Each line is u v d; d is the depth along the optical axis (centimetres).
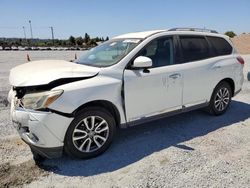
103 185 326
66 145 371
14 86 375
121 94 405
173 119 554
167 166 365
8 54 3039
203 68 508
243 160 379
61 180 338
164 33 473
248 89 863
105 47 491
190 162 375
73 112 360
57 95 348
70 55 2886
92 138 389
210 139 454
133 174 348
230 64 564
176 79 466
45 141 352
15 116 368
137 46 434
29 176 347
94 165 373
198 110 611
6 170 360
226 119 556
